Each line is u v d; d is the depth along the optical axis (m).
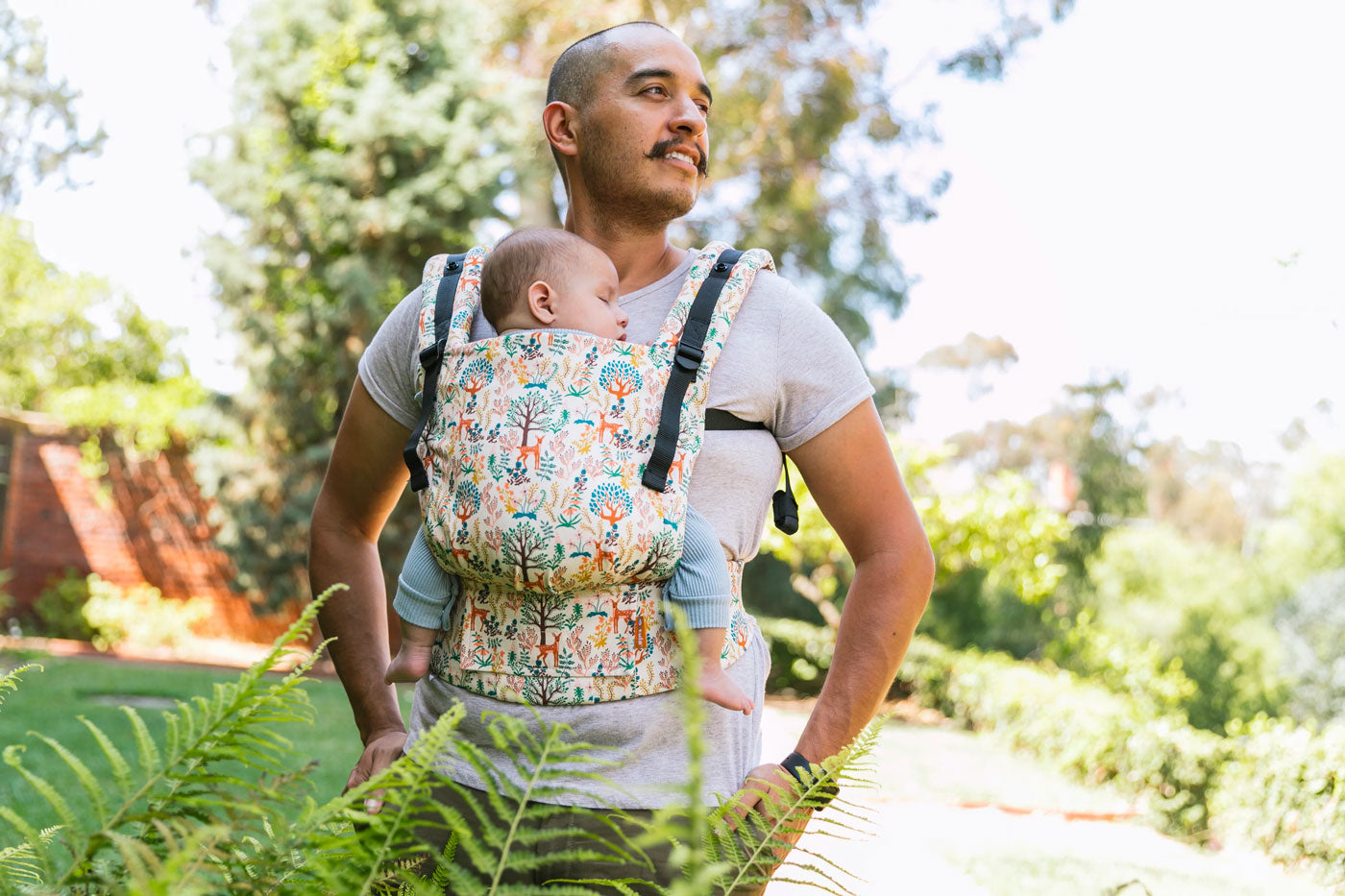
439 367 1.71
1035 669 14.22
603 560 1.51
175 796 0.90
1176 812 7.56
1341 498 20.25
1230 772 7.31
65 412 15.93
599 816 0.97
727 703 1.59
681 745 1.58
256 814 0.94
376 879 0.91
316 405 15.93
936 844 6.10
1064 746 9.68
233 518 15.68
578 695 1.55
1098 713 9.18
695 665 0.63
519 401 1.56
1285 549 20.64
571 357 1.58
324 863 0.88
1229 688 16.02
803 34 15.03
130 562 16.25
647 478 1.54
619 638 1.56
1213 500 32.16
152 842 0.87
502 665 1.57
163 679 11.05
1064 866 5.86
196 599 16.20
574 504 1.50
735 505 1.69
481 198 14.78
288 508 15.55
